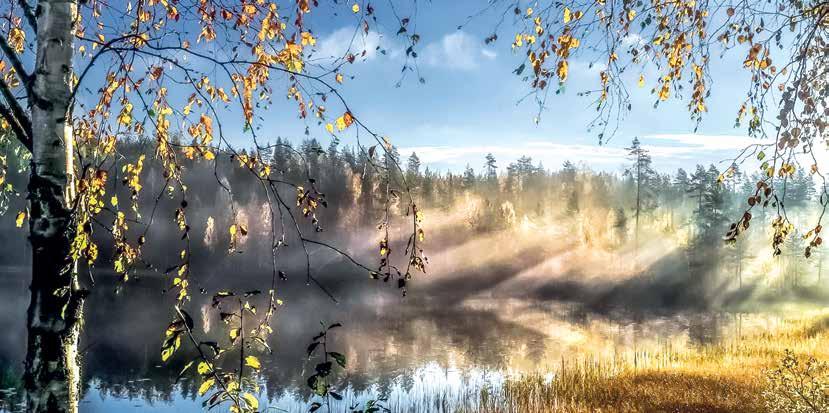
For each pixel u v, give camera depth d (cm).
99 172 395
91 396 2005
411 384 2327
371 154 372
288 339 3278
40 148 369
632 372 2097
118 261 413
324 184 5909
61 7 375
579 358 2852
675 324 4328
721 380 1836
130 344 2881
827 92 493
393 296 5741
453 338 3559
